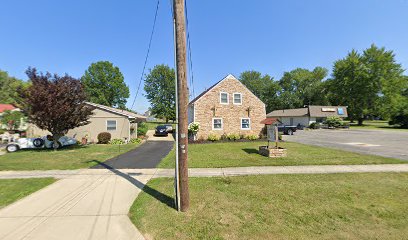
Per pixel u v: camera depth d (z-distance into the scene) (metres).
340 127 40.22
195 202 5.80
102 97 54.66
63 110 14.04
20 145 16.16
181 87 5.24
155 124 58.56
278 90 69.88
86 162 11.33
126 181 7.91
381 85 49.25
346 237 4.08
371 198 5.97
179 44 5.24
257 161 11.08
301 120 45.69
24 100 13.90
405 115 39.81
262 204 5.63
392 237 4.07
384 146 16.61
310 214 5.04
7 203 5.90
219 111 22.12
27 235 4.27
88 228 4.54
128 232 4.38
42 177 8.46
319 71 67.44
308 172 8.81
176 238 4.14
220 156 12.70
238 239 4.07
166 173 9.09
